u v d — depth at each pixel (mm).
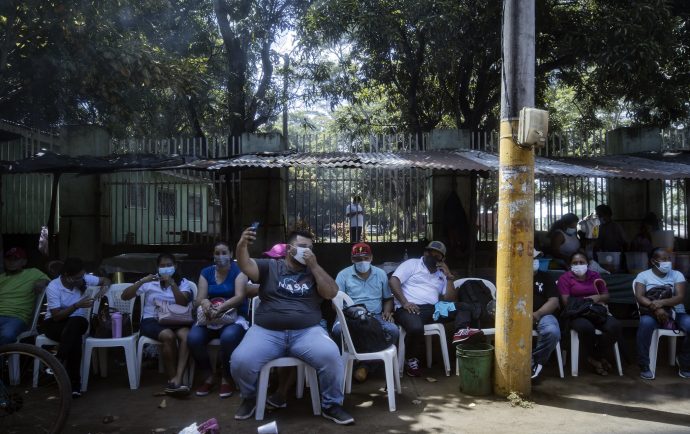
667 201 10305
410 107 13398
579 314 5730
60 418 3953
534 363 5508
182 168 8062
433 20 10375
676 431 4230
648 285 5965
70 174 10375
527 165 4957
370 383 5570
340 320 4945
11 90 10453
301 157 8500
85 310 5734
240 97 14047
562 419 4500
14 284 5859
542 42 11641
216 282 5645
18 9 8531
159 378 5844
